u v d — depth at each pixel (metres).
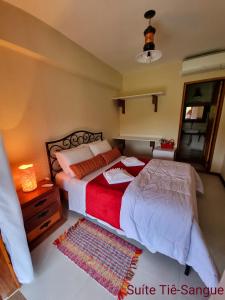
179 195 1.39
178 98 3.09
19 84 1.63
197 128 3.81
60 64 1.96
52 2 1.36
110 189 1.57
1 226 1.00
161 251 1.24
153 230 1.25
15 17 1.41
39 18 1.59
